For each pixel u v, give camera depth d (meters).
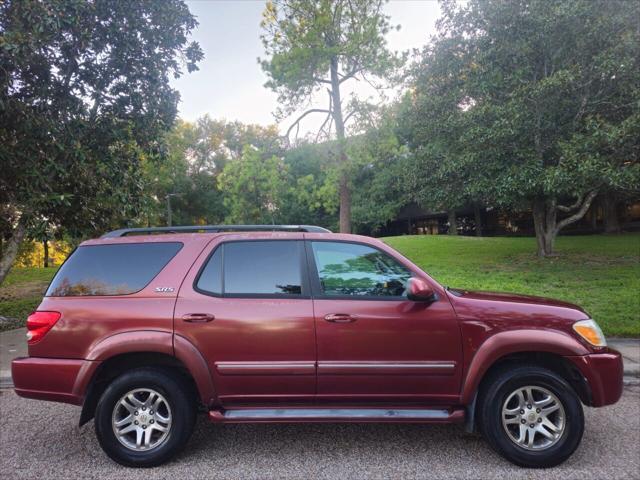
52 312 3.52
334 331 3.44
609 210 25.25
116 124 8.62
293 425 4.20
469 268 13.58
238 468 3.38
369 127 15.54
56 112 7.86
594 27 11.21
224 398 3.47
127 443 3.43
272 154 17.34
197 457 3.57
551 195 13.33
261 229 3.93
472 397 3.42
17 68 6.92
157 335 3.41
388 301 3.53
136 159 9.55
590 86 11.88
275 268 3.64
